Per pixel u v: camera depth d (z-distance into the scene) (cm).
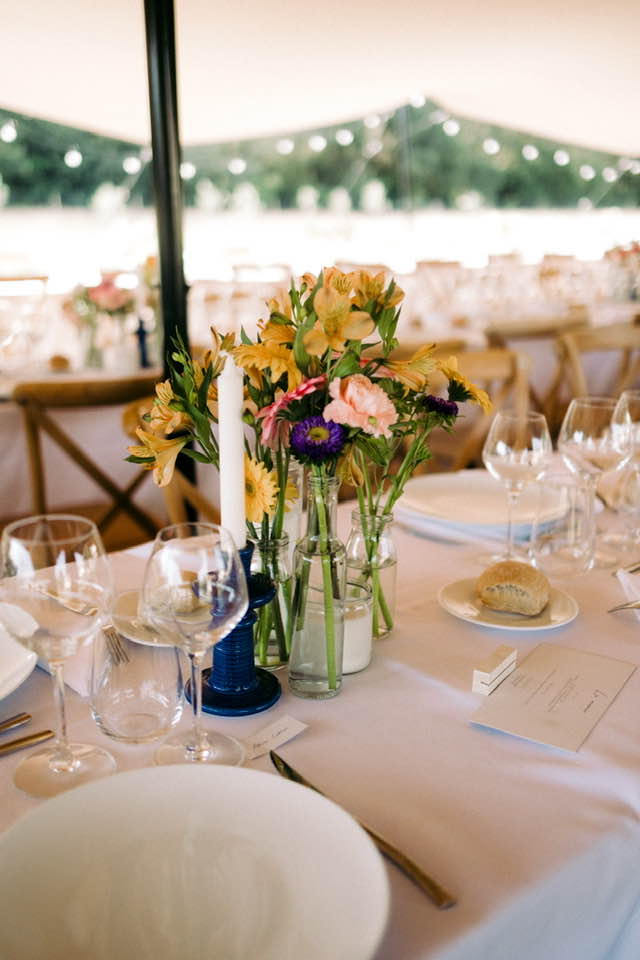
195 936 50
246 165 539
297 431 73
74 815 57
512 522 123
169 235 256
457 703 81
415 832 62
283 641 88
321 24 367
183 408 80
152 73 243
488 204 612
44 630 64
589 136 549
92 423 288
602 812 65
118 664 77
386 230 586
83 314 290
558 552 123
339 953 47
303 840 56
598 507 139
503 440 117
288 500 87
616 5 389
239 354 75
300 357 76
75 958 49
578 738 74
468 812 64
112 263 441
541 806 66
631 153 557
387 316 82
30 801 64
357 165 574
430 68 443
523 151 604
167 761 68
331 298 72
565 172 596
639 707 80
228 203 540
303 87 427
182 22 348
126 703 76
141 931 51
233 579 65
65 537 66
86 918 51
